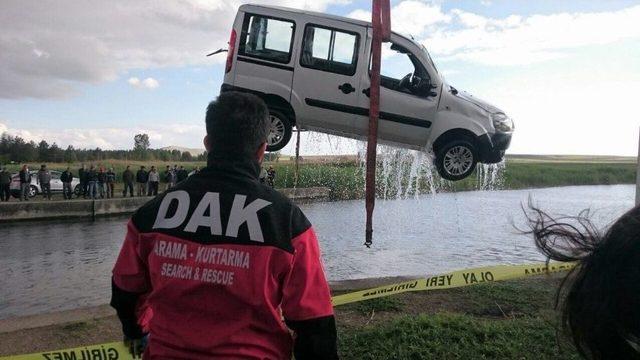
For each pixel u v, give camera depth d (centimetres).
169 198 199
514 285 641
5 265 1407
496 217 2559
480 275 477
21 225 2294
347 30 744
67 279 1230
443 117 759
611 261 95
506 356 405
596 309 95
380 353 417
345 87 741
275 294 186
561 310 107
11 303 1013
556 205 2827
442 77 779
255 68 746
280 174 3044
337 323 507
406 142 772
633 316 91
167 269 188
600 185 6381
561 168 7300
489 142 768
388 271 1262
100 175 2900
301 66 742
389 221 2408
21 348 466
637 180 543
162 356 186
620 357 94
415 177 923
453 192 4200
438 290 622
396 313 536
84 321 539
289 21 748
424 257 1480
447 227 2189
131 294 203
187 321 185
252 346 182
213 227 188
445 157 765
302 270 185
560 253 109
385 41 534
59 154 6269
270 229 186
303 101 745
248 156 201
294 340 198
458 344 426
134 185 3847
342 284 658
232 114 199
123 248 203
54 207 2461
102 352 323
